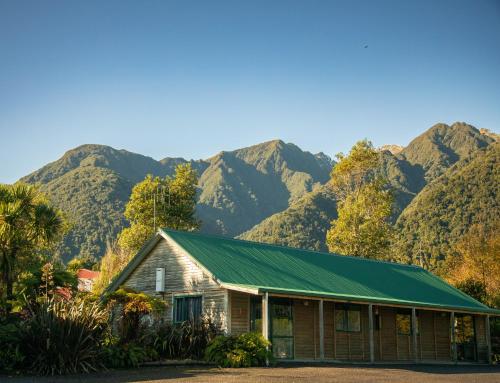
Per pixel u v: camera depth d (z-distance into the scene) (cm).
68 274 2122
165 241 2381
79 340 1583
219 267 2191
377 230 5444
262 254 2492
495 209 9731
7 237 2217
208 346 1928
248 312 2159
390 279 2847
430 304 2591
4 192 2402
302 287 2264
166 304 2259
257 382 1359
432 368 2183
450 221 10162
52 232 2409
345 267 2761
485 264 4953
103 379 1389
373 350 2522
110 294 1955
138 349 1816
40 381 1337
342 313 2472
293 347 2242
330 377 1544
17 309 1894
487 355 2983
